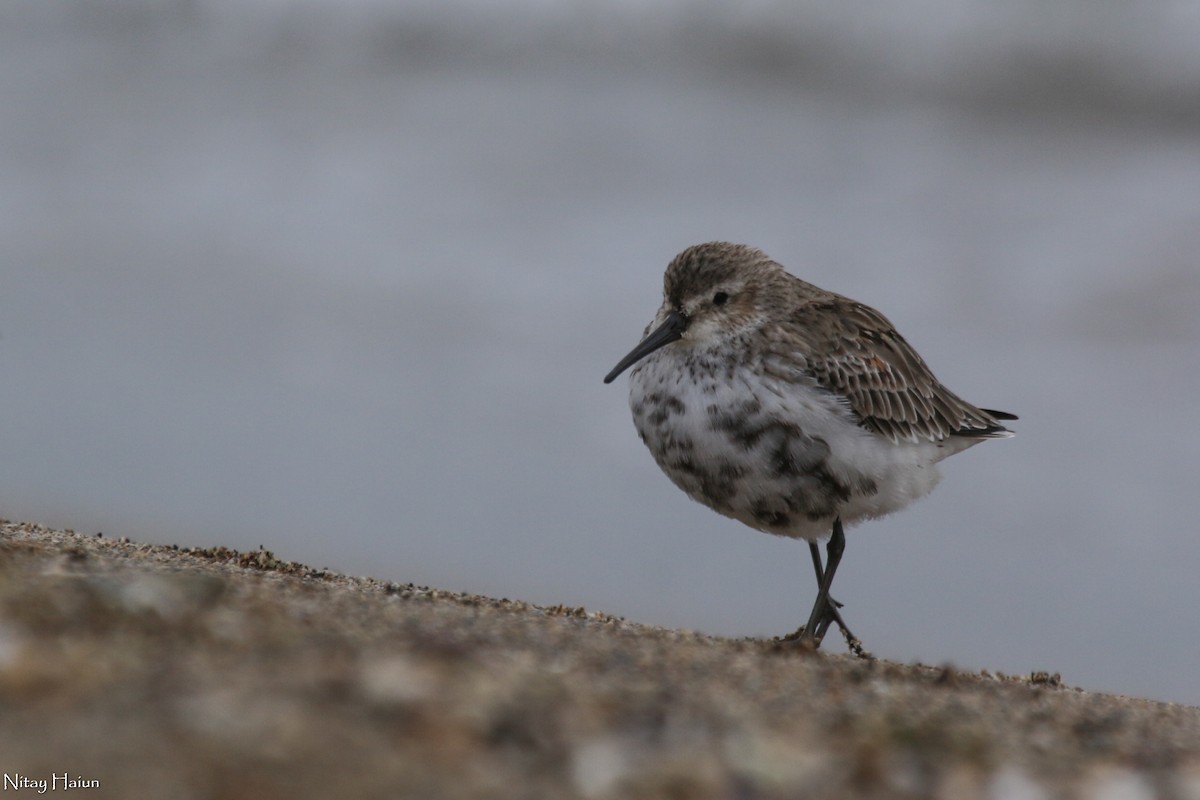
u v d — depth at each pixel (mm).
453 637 5656
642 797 3994
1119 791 4715
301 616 5566
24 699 3994
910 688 6082
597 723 4461
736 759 4402
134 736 3803
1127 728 5906
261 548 8562
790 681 5750
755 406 8320
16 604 5000
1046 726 5672
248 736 3881
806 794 4254
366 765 3822
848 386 8531
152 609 5191
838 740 4809
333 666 4590
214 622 5129
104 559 6871
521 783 3910
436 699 4375
